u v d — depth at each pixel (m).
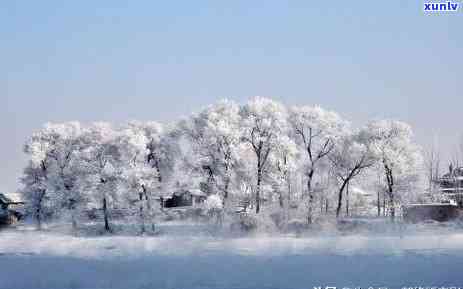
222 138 96.12
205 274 55.53
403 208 96.44
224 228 87.50
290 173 95.56
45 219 105.25
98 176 97.38
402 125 100.06
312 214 89.75
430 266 57.19
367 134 100.50
